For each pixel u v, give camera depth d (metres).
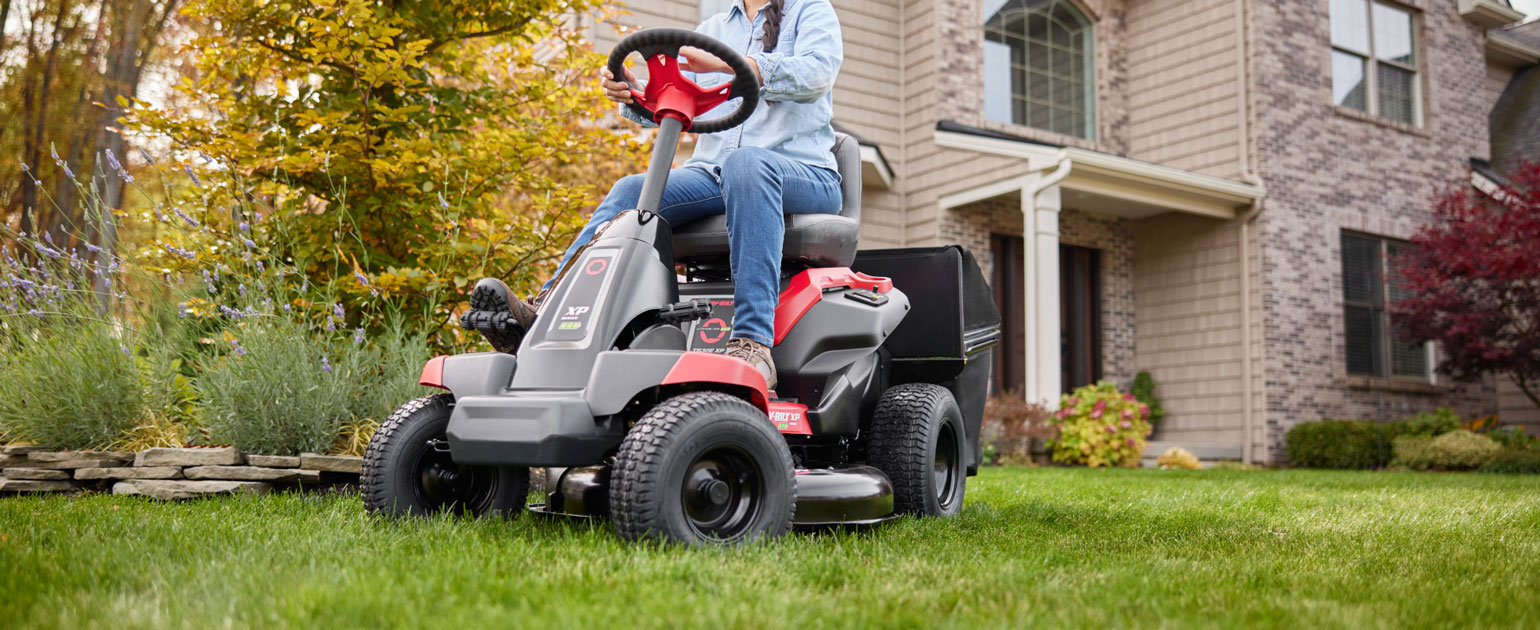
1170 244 10.70
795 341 2.69
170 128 4.16
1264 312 9.91
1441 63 11.68
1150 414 10.46
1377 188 10.88
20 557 1.97
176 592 1.72
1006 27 10.62
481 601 1.64
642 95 2.62
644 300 2.31
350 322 4.48
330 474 3.58
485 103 4.75
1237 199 9.92
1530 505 4.15
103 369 3.76
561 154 4.70
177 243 4.02
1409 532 3.09
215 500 3.19
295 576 1.81
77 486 3.61
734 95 2.50
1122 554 2.41
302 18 4.36
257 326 3.70
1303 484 5.90
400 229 4.49
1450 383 11.28
